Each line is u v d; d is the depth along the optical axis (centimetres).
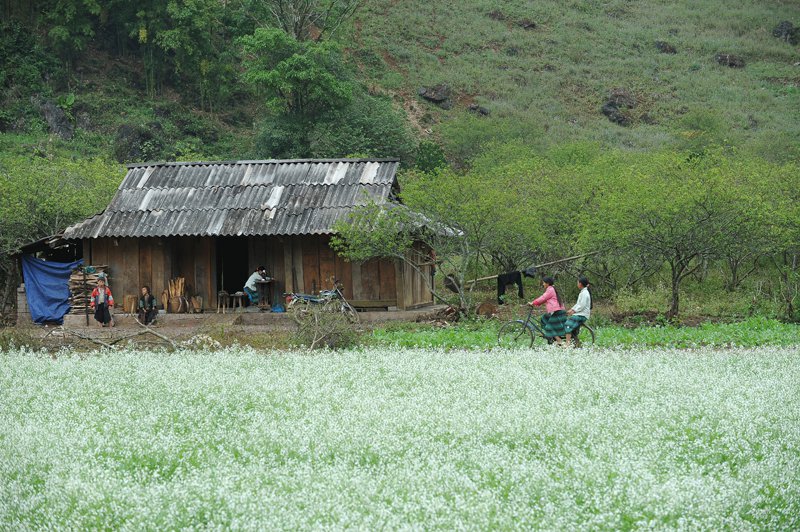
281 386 1623
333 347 2500
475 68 9719
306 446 1129
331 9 7975
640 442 1118
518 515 842
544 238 3462
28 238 3941
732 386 1551
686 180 3167
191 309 3528
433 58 9862
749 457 1073
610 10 11738
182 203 3541
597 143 6081
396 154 7069
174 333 3014
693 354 2095
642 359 1938
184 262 3578
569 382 1598
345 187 3494
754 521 866
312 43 7100
